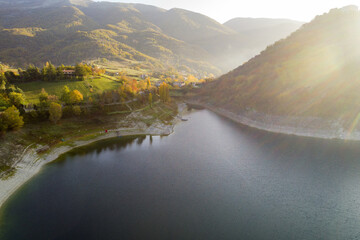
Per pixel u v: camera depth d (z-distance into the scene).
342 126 90.44
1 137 66.19
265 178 60.91
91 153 76.31
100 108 104.81
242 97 140.88
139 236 38.94
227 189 55.22
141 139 93.12
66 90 98.50
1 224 41.09
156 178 60.41
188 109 166.75
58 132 82.62
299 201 50.56
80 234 39.25
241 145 87.31
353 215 45.81
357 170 64.69
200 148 83.94
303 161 71.38
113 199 50.06
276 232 40.81
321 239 39.47
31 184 55.25
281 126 103.88
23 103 88.25
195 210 46.66
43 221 42.31
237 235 39.75
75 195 51.28
